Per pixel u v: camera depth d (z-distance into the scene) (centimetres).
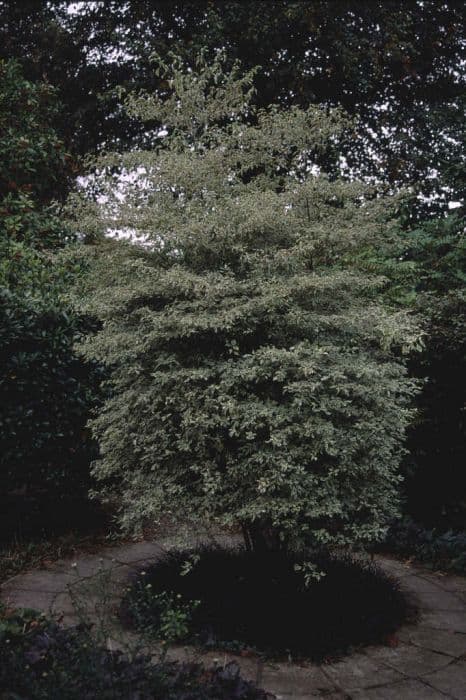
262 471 372
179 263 431
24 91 798
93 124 1180
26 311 532
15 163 759
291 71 1067
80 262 648
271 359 360
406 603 423
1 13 1140
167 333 384
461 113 1054
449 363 581
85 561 498
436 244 810
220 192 447
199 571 427
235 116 578
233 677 280
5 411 518
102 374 562
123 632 353
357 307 424
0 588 429
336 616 373
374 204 462
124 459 429
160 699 253
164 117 479
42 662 263
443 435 591
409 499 627
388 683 319
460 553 525
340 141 1055
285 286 381
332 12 1041
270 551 417
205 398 375
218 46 1051
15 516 578
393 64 1128
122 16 1138
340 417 389
